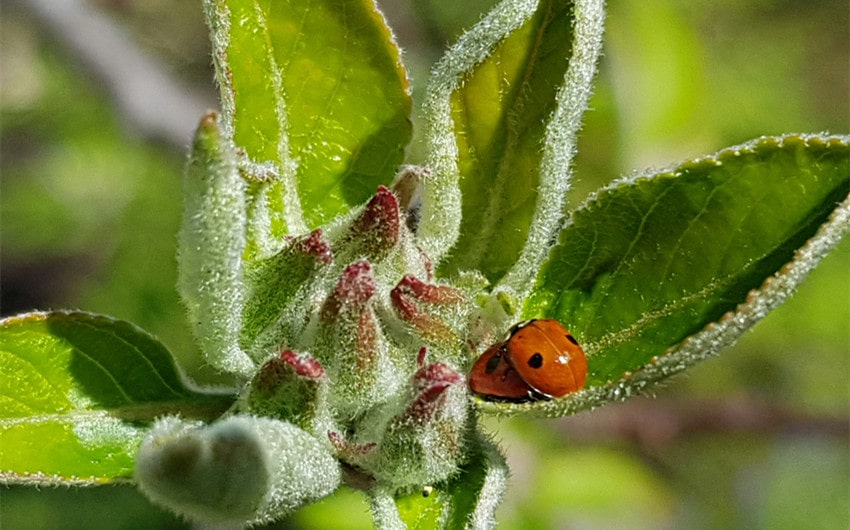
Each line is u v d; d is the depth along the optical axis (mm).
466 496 113
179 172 258
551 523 202
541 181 117
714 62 262
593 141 193
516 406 116
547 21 121
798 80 274
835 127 279
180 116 229
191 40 281
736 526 245
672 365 112
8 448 117
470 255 124
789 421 222
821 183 113
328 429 112
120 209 265
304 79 126
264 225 120
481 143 123
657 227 118
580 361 115
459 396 112
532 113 122
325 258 114
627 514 208
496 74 122
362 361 112
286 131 126
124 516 239
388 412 113
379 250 116
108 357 120
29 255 300
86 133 271
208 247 108
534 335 115
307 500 108
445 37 249
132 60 230
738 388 240
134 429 119
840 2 279
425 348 114
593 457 209
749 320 110
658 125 186
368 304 111
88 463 118
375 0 124
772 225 115
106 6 268
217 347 112
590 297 121
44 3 228
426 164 121
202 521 105
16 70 273
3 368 118
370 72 126
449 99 121
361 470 113
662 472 238
